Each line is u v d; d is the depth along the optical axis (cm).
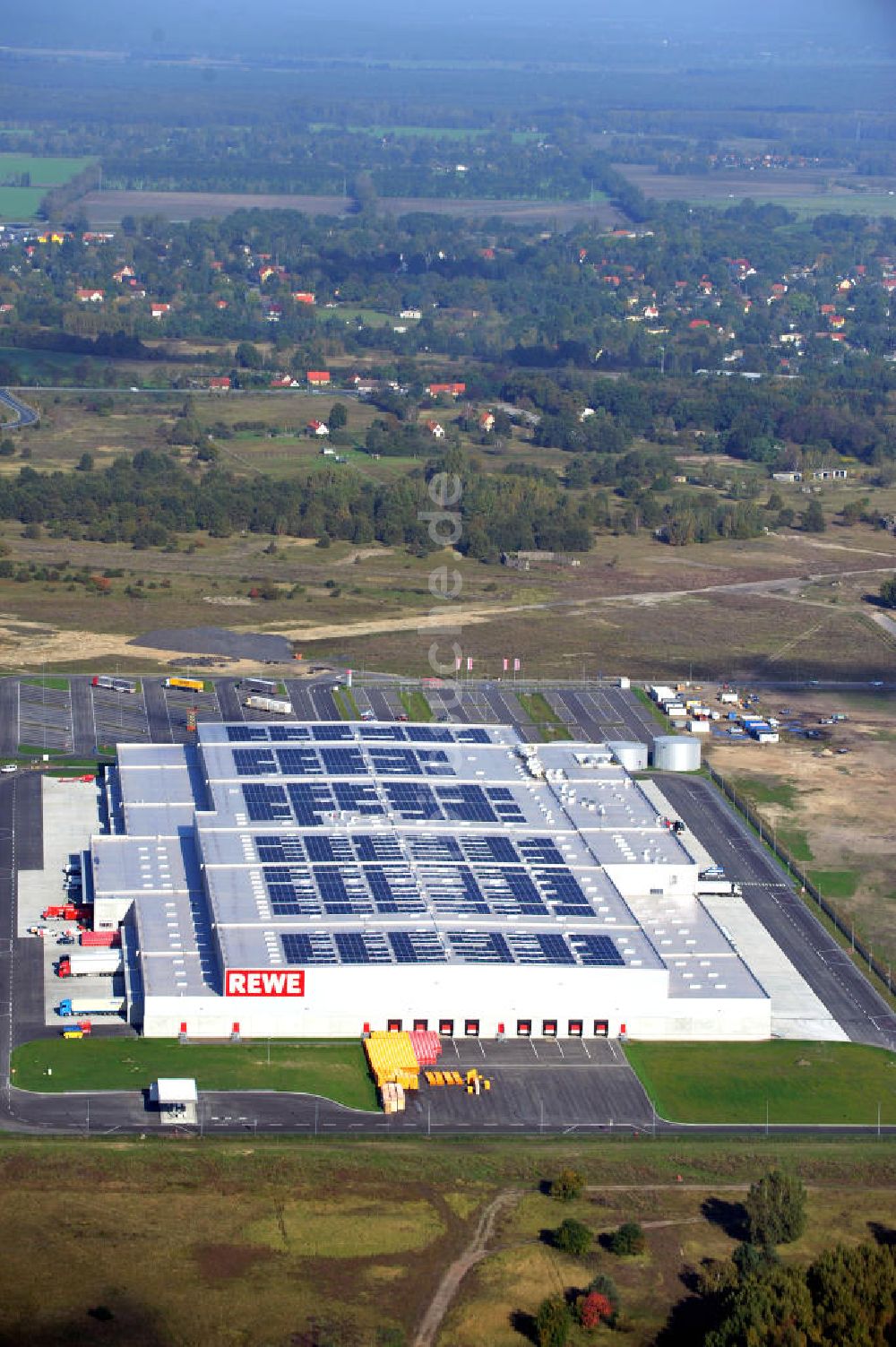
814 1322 19575
